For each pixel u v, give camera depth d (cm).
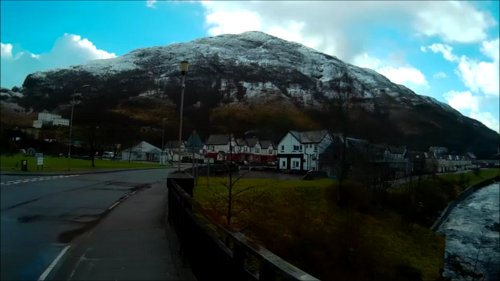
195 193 1895
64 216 1255
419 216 3759
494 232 3641
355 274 1741
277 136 9756
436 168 5741
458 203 5253
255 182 2839
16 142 8319
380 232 2836
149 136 11294
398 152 5453
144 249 816
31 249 822
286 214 2105
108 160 8006
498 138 14188
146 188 2339
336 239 1952
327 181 3794
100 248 824
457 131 11325
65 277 635
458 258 2828
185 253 682
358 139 3853
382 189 3681
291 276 208
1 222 1139
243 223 1566
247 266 338
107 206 1492
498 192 6644
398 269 2094
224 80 17650
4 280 619
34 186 2261
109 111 13938
